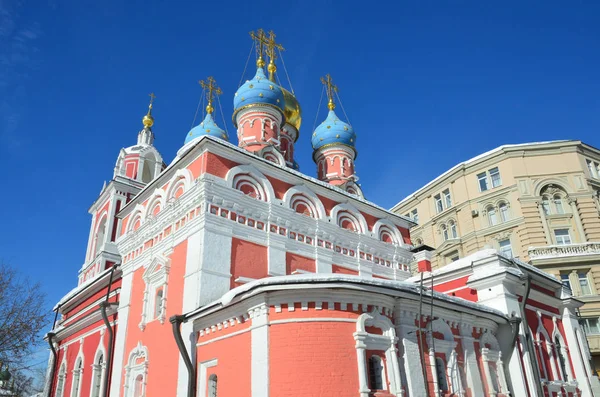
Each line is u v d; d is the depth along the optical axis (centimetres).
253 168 2005
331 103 3447
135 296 2003
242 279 1747
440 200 4119
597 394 2139
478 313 1648
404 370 1357
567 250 3123
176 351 1609
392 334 1366
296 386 1228
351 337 1300
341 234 2225
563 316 2303
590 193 3450
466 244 3709
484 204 3694
